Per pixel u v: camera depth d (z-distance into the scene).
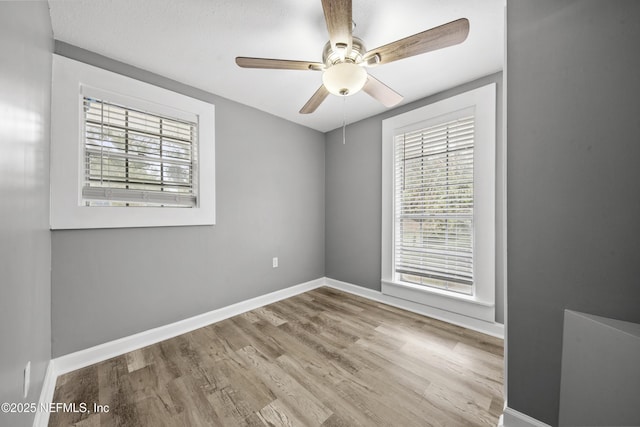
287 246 2.96
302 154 3.13
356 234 3.05
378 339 1.95
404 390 1.38
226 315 2.36
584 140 0.95
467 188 2.15
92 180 1.68
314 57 1.76
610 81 0.90
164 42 1.60
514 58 1.11
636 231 0.86
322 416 1.20
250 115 2.58
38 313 1.15
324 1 1.00
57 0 1.26
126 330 1.79
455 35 1.17
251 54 1.73
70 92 1.55
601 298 0.91
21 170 0.87
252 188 2.60
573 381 0.93
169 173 2.02
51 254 1.50
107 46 1.63
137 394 1.35
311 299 2.86
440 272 2.32
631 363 0.73
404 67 1.90
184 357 1.70
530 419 1.07
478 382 1.45
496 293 2.00
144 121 1.90
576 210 0.97
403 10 1.36
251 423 1.16
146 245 1.89
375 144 2.84
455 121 2.19
